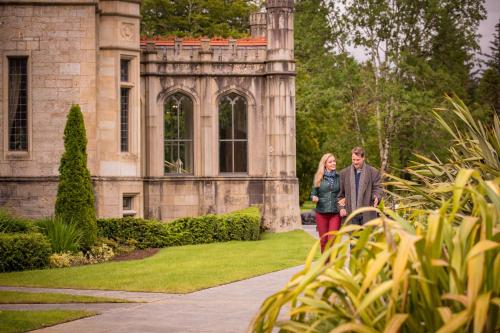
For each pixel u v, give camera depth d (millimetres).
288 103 37625
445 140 52844
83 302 15078
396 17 54312
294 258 23984
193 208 37250
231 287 17422
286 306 13641
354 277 6484
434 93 54250
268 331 6410
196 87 37500
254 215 32094
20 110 30797
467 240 6090
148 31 69125
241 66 37719
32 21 30641
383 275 6500
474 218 6047
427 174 11352
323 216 17531
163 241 28906
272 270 20812
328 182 17438
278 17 37594
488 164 9844
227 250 26875
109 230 27953
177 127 37594
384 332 5566
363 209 6656
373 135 57469
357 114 56750
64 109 30703
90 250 24969
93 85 30703
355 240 6949
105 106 31766
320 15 55375
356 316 5812
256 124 37844
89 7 30703
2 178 30375
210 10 71062
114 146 31891
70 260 23219
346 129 58188
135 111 32844
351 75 54750
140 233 28328
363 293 6059
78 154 25344
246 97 37812
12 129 30766
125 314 13555
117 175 31969
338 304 6906
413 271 6121
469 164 10656
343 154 56969
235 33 68438
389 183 9273
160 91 37188
